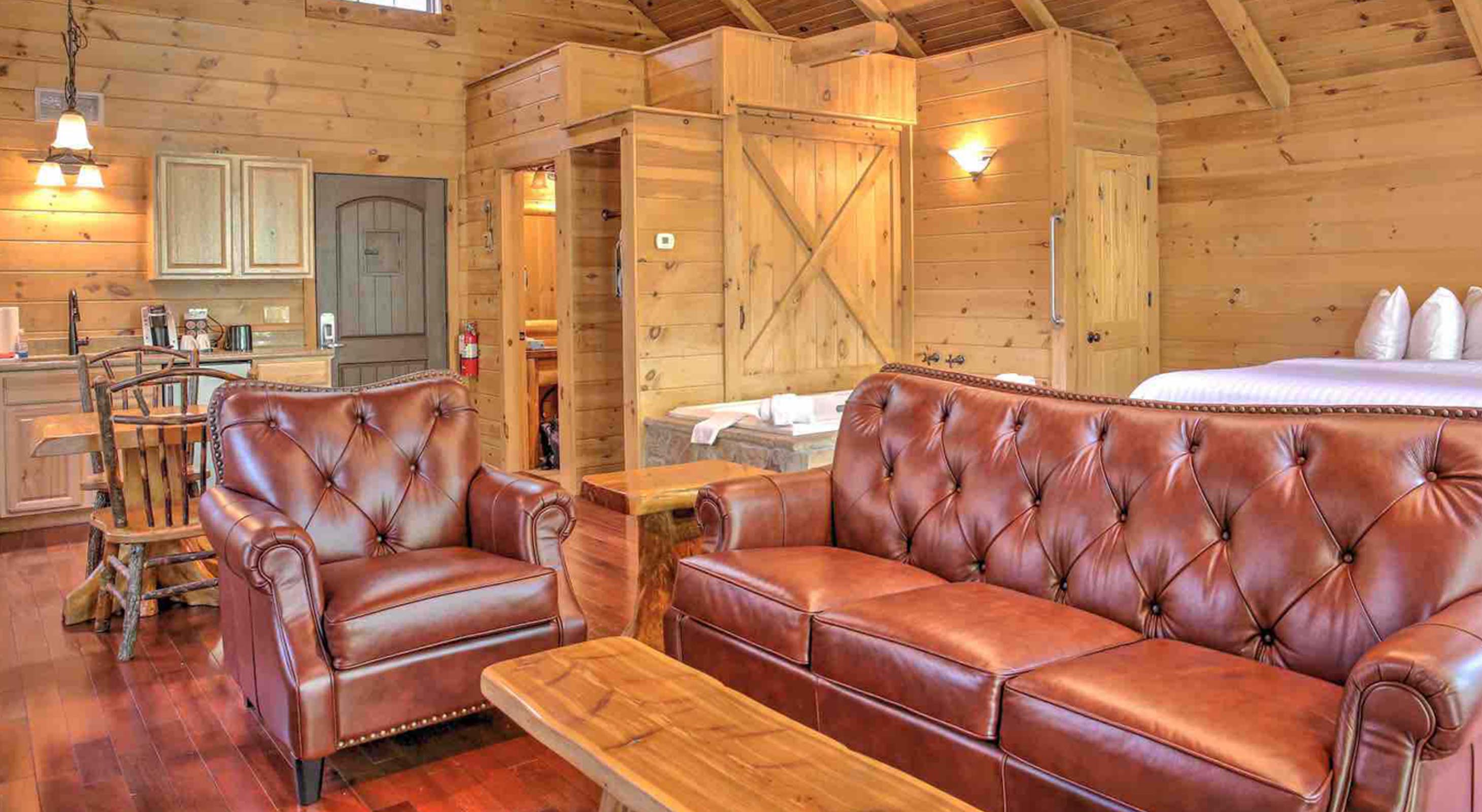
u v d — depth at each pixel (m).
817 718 2.46
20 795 2.59
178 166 6.14
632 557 4.86
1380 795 1.61
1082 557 2.56
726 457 5.22
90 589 3.95
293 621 2.56
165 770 2.74
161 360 5.88
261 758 2.82
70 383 5.58
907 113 6.77
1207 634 2.29
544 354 7.41
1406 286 5.62
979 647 2.16
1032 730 1.98
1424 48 5.39
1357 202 5.76
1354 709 1.64
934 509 2.91
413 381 3.39
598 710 1.86
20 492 5.50
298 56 6.77
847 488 3.13
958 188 6.61
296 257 6.52
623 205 5.79
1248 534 2.28
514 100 6.87
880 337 6.81
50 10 6.01
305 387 3.21
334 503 3.10
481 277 7.38
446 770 2.75
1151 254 6.58
